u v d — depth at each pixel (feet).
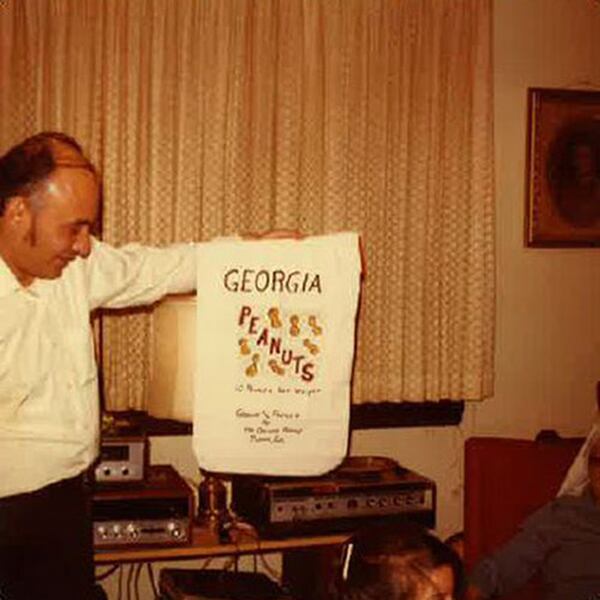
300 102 9.41
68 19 8.68
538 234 10.66
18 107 8.64
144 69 8.93
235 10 9.15
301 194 9.51
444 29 9.86
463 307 10.15
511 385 10.81
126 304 6.61
